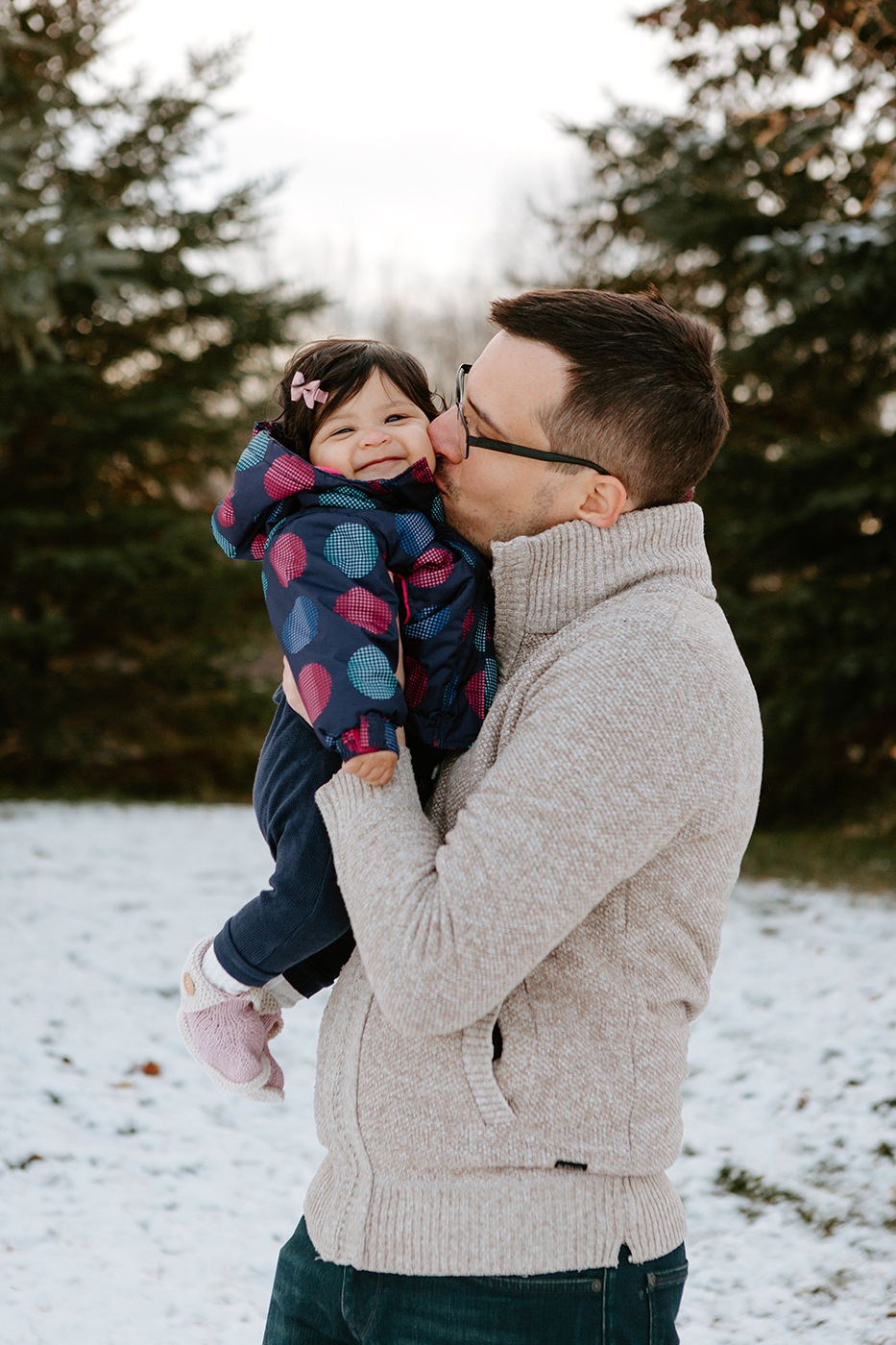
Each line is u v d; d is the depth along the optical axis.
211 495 14.84
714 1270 3.40
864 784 11.16
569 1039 1.26
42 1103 4.13
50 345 10.72
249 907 1.48
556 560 1.40
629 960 1.27
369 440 1.59
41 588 13.07
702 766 1.25
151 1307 3.01
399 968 1.19
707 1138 4.20
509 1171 1.25
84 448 13.08
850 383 10.89
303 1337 1.35
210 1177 3.77
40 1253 3.22
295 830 1.43
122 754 13.55
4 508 13.01
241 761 14.14
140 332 13.20
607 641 1.29
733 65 8.21
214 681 13.56
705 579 1.46
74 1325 2.89
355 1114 1.30
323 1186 1.36
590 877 1.20
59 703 13.13
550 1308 1.23
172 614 13.18
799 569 10.97
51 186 12.68
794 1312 3.13
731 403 11.03
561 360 1.39
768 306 10.51
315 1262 1.34
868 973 5.90
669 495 1.44
